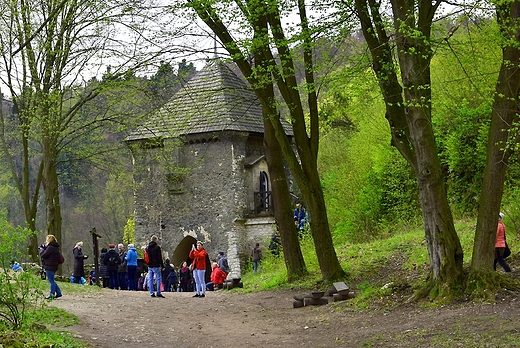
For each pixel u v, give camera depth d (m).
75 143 28.83
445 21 14.49
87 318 14.84
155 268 20.84
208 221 38.16
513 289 13.09
